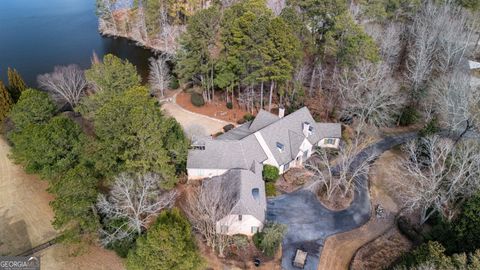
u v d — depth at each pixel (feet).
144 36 295.28
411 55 190.80
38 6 374.43
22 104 139.85
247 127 164.66
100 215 108.78
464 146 126.52
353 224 125.39
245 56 168.76
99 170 113.60
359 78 161.07
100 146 111.34
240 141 141.28
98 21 334.85
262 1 199.21
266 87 204.23
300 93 186.91
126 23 309.01
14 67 243.81
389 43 185.98
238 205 114.42
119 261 107.24
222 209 112.57
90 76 164.25
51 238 114.62
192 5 272.31
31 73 236.43
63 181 97.76
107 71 157.99
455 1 220.84
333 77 188.96
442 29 190.39
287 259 111.55
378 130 178.60
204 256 109.81
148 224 111.04
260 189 128.47
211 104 199.93
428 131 146.61
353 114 173.78
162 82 202.90
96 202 103.35
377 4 206.18
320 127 165.27
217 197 112.78
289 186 141.90
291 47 159.74
